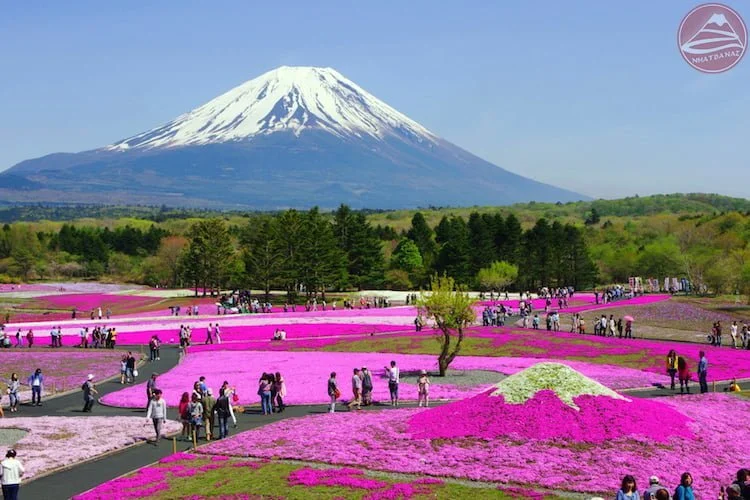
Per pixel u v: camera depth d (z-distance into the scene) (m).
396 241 199.62
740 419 36.12
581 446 30.28
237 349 71.62
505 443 30.92
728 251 143.75
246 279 137.38
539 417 32.38
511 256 173.12
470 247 164.12
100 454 33.06
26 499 26.98
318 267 135.62
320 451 31.08
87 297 143.12
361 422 36.56
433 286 54.41
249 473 28.31
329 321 93.50
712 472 28.02
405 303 130.25
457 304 52.38
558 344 67.88
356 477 27.36
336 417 38.72
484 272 153.88
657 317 92.50
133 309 121.50
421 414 36.12
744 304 101.56
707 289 126.88
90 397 44.66
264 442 33.41
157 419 35.50
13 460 26.00
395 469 28.39
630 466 28.19
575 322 79.69
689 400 41.22
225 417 35.84
